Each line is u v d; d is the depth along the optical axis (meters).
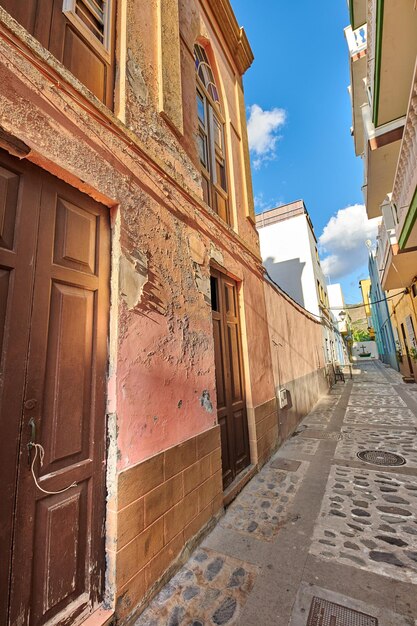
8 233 1.54
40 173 1.74
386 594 1.95
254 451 4.17
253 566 2.29
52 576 1.53
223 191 4.75
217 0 5.09
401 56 5.63
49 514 1.55
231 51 5.81
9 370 1.45
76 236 1.92
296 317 8.30
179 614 1.88
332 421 7.12
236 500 3.34
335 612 1.83
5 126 1.49
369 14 5.70
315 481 3.77
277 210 14.88
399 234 6.70
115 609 1.74
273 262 14.45
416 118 4.43
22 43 1.62
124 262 2.17
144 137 2.69
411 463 4.22
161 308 2.52
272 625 1.77
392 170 8.26
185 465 2.53
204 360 3.08
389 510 3.01
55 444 1.63
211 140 4.61
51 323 1.70
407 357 13.55
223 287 4.13
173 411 2.49
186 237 3.08
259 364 4.83
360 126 9.91
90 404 1.87
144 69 2.88
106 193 2.09
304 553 2.41
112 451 1.90
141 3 3.01
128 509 1.91
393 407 8.29
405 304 11.88
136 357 2.16
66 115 1.85
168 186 2.87
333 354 16.28
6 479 1.38
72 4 2.26
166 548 2.19
